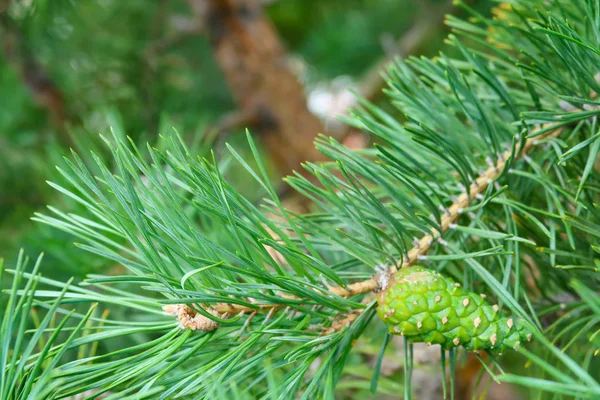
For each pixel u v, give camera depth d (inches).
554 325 13.2
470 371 17.1
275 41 31.6
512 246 13.1
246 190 31.9
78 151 23.4
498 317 12.1
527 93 14.1
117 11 30.7
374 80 30.9
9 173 25.3
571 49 12.2
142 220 11.8
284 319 12.4
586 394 10.0
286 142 30.4
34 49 26.2
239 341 13.4
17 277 11.0
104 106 25.5
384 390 15.7
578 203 12.5
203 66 34.6
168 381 12.2
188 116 29.8
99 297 12.1
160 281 11.7
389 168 12.5
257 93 30.1
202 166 12.1
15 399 11.4
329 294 12.3
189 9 34.1
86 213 17.2
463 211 13.1
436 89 14.1
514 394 19.1
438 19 29.8
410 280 12.3
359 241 12.6
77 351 15.6
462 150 13.5
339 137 30.6
